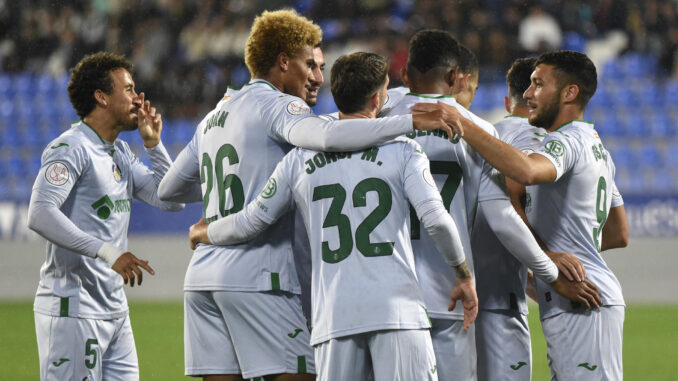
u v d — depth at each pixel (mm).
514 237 13117
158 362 25938
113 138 15547
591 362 13805
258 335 13398
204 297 13664
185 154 14781
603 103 56875
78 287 14625
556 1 61875
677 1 61281
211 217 13781
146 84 60500
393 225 12031
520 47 60312
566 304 13945
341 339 11984
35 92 60156
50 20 64125
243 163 13414
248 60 14148
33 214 13992
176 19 63750
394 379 11789
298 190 12586
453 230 11836
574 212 14008
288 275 13562
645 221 45844
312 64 14242
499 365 14594
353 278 11930
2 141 58719
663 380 23656
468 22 61562
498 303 14539
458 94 14430
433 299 13070
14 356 26859
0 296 40719
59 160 14336
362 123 12016
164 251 46438
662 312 36125
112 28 63469
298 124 12555
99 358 14898
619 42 61438
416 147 12219
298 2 63844
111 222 15258
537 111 14484
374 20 62438
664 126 55344
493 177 13227
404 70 14109
